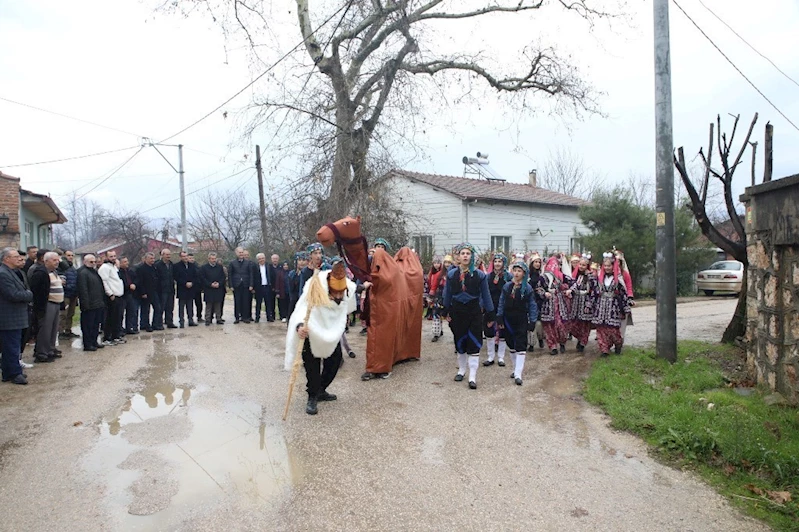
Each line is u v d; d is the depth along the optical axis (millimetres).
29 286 7926
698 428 4629
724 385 6156
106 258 9820
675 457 4402
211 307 12375
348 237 6195
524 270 6637
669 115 7145
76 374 7309
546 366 7660
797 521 3398
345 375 7207
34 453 4516
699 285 20578
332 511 3541
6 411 5648
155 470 4160
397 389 6480
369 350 6953
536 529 3334
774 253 5609
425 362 8008
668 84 7137
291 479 4000
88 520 3432
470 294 6484
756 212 6055
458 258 6637
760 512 3516
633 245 18266
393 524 3385
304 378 6969
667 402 5484
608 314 7758
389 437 4859
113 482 3961
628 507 3607
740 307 8141
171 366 7754
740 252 7906
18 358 6828
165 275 11500
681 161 7711
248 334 10820
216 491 3816
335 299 5469
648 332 10211
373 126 14039
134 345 9547
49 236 26078
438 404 5871
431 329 11344
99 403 5914
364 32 14227
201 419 5355
